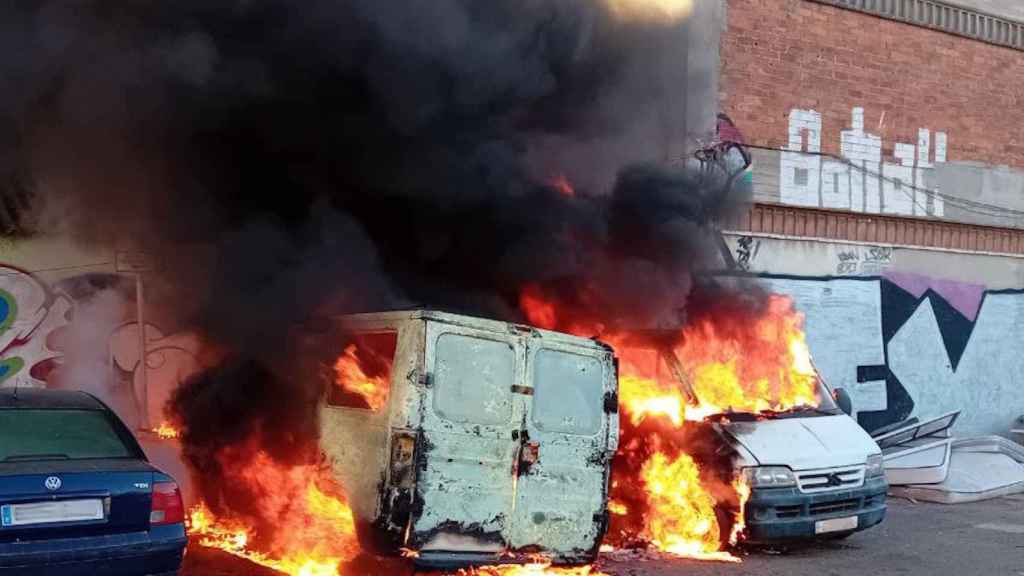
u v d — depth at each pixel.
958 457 11.53
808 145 12.47
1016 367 14.48
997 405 14.25
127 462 5.19
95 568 4.79
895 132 13.27
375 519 5.55
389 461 5.56
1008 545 8.27
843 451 7.64
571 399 6.25
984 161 14.11
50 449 5.09
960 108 13.88
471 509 5.75
